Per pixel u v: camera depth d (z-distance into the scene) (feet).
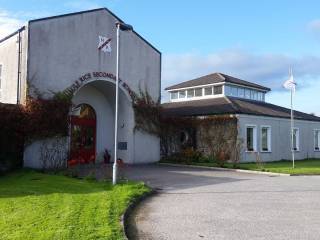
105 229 25.50
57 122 69.36
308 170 72.79
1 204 33.83
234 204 38.37
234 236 26.55
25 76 67.15
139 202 39.40
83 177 55.77
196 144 98.17
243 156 92.38
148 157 87.81
